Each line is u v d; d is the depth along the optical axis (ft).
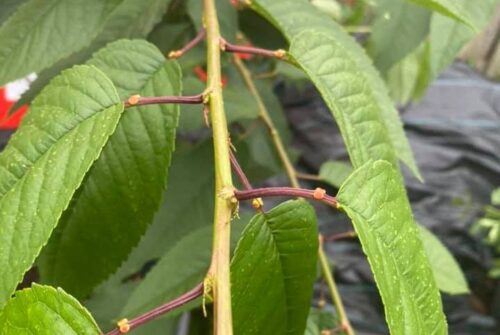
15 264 1.09
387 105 1.52
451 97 3.82
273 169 2.15
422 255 1.12
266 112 2.07
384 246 1.09
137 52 1.38
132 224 1.39
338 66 1.32
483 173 3.73
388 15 1.85
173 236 1.85
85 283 1.44
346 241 3.66
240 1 1.58
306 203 1.23
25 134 1.18
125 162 1.36
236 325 1.24
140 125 1.35
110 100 1.19
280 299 1.28
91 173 1.36
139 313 1.54
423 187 3.68
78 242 1.40
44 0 1.54
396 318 1.03
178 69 1.37
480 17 1.53
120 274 1.80
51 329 1.00
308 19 1.55
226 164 1.17
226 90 1.89
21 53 1.53
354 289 3.67
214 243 1.11
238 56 2.02
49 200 1.11
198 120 1.80
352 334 1.62
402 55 1.87
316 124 3.51
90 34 1.54
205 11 1.44
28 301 1.00
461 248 3.72
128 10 1.75
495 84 3.84
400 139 1.50
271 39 2.06
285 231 1.23
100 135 1.15
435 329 1.09
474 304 3.85
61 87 1.21
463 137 3.74
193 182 1.89
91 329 1.00
